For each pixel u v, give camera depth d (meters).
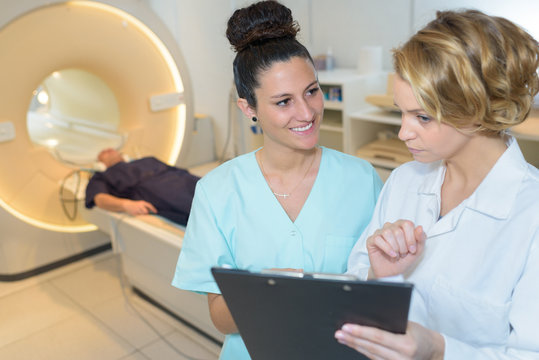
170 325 2.25
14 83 2.58
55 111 3.84
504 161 0.75
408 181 0.94
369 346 0.64
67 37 2.72
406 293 0.55
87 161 3.02
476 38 0.65
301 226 1.04
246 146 3.69
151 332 2.21
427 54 0.67
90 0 2.73
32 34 2.58
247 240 1.04
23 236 2.71
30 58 2.61
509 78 0.65
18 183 2.70
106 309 2.42
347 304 0.61
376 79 3.15
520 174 0.74
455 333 0.79
